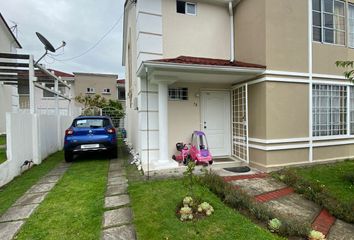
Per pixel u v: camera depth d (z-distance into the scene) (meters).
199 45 7.80
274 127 6.53
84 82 27.77
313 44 7.16
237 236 2.96
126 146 12.41
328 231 3.33
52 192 4.80
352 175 5.58
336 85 7.59
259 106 6.73
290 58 6.77
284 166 6.61
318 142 7.20
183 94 7.71
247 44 7.32
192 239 2.92
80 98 23.22
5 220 3.60
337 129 7.64
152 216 3.56
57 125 10.23
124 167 7.05
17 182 5.55
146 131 6.97
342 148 7.70
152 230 3.17
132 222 3.50
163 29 7.38
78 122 8.04
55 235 3.14
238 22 7.86
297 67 6.87
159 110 6.51
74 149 7.64
